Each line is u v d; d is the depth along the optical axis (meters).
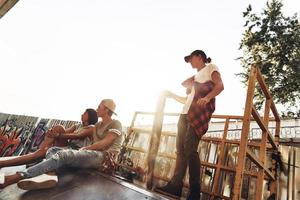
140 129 4.40
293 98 11.62
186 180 3.72
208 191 3.29
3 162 2.90
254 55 12.55
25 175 2.22
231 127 10.36
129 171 3.63
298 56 11.48
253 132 9.41
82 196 2.14
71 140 3.65
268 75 12.00
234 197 2.00
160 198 2.24
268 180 3.88
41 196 2.05
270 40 12.23
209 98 2.47
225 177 3.67
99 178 2.71
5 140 14.12
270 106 3.43
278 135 4.16
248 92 2.35
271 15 12.38
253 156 2.42
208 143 3.93
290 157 4.20
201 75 2.75
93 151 2.98
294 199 3.87
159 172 3.94
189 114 2.60
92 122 3.89
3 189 2.10
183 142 2.68
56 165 2.52
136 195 2.27
